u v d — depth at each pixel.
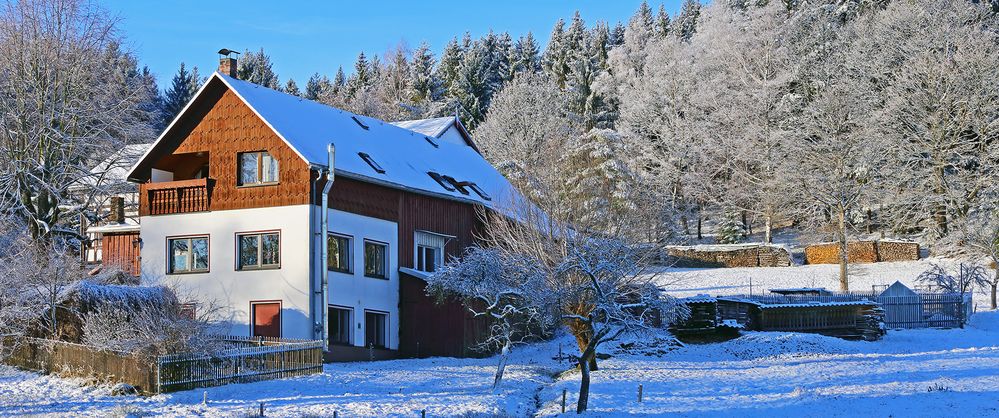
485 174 52.06
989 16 79.50
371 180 39.50
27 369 33.19
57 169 46.16
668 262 73.31
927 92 73.69
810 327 47.22
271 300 37.53
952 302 50.84
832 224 81.25
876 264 70.81
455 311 41.19
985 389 28.08
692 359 41.56
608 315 27.31
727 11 91.75
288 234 37.50
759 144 80.19
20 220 44.94
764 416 25.30
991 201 69.75
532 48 130.88
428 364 37.72
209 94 39.44
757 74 85.38
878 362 37.44
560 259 34.53
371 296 39.97
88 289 33.66
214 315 38.28
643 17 134.75
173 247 39.59
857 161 70.44
